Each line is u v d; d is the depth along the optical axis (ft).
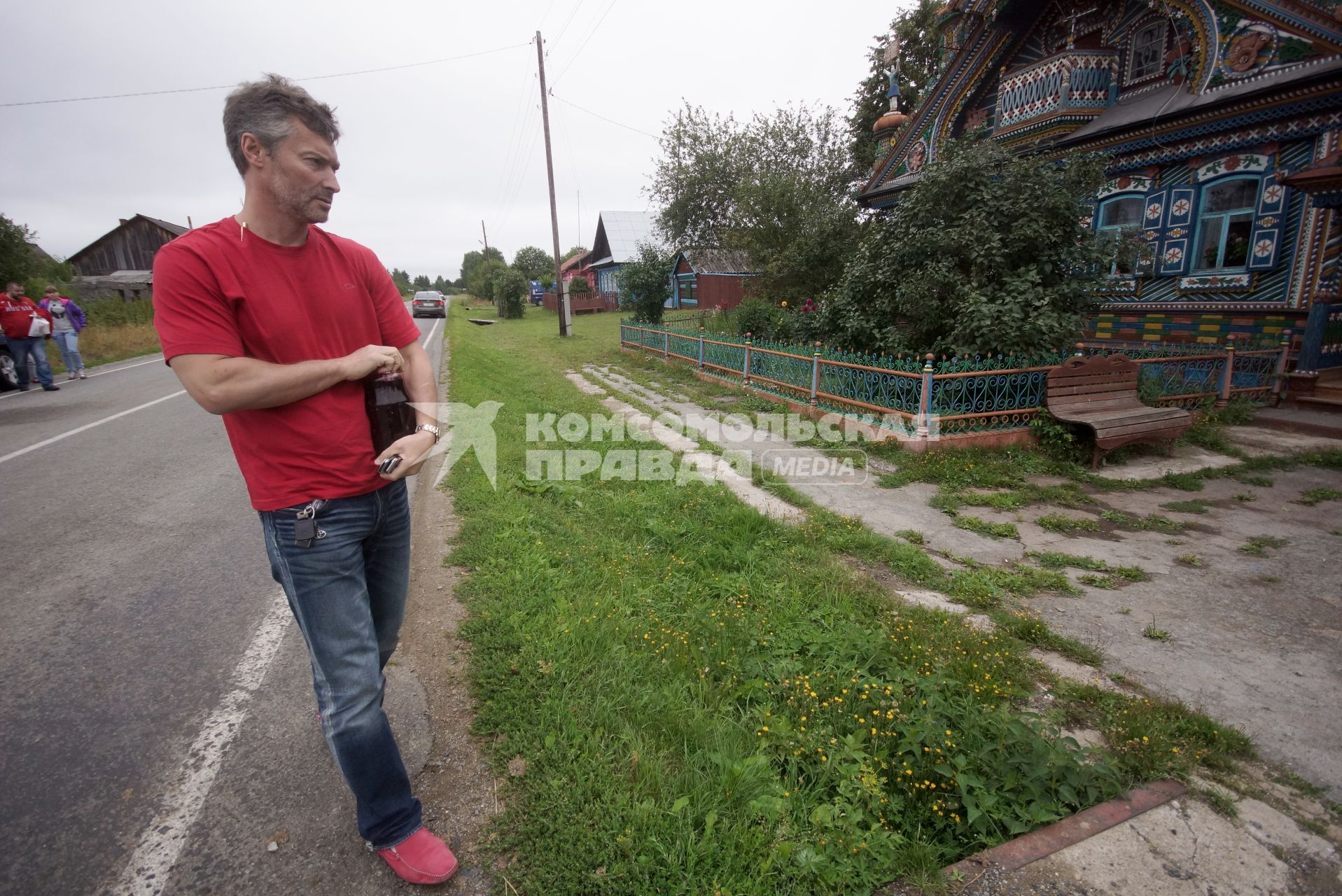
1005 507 17.87
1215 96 29.84
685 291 103.40
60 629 11.05
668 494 17.88
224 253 5.21
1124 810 7.36
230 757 8.01
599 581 12.47
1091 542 15.57
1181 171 32.12
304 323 5.61
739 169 87.97
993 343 23.38
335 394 5.73
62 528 15.56
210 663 10.05
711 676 9.60
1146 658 10.64
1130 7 35.27
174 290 4.98
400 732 8.32
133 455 22.11
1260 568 13.97
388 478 5.97
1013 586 13.10
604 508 16.88
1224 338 31.12
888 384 24.38
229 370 5.03
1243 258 30.25
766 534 15.39
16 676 9.73
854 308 29.40
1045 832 7.01
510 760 7.80
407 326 6.93
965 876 6.46
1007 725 8.02
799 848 6.54
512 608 11.12
